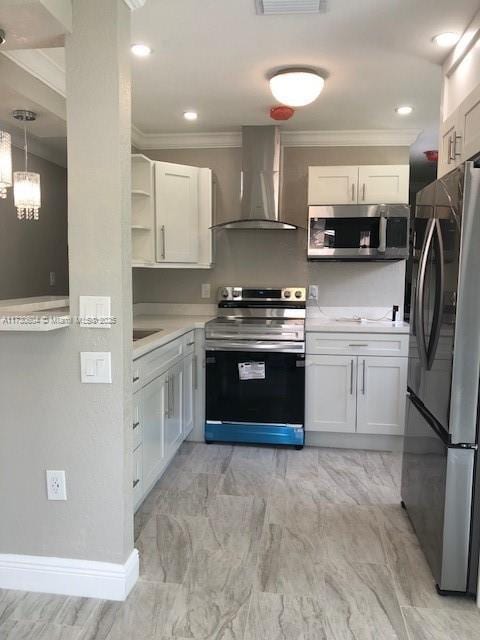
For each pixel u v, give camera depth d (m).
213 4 2.04
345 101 3.21
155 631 1.74
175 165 3.72
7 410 1.93
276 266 4.12
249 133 3.78
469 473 1.88
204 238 3.90
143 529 2.44
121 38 1.76
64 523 1.94
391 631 1.75
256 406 3.57
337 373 3.55
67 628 1.76
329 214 3.61
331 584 2.02
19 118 2.73
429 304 2.19
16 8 1.58
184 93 3.10
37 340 1.88
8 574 1.98
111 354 1.85
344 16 2.14
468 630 1.76
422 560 2.20
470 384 1.85
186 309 4.24
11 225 3.39
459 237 1.80
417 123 3.69
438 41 2.37
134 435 2.34
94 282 1.83
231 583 2.02
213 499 2.77
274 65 2.68
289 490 2.90
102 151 1.77
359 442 3.62
